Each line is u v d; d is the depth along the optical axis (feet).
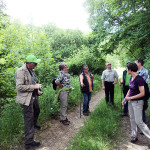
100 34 34.17
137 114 8.69
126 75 13.71
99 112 13.97
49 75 24.58
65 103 11.96
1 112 12.21
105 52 31.45
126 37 22.02
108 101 16.87
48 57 25.81
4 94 14.01
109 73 16.21
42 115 12.22
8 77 14.98
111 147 8.57
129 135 10.11
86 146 8.45
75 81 26.76
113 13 25.95
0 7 24.48
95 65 44.91
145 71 11.30
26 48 26.37
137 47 20.25
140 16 15.96
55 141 9.59
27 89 8.51
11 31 23.06
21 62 17.93
